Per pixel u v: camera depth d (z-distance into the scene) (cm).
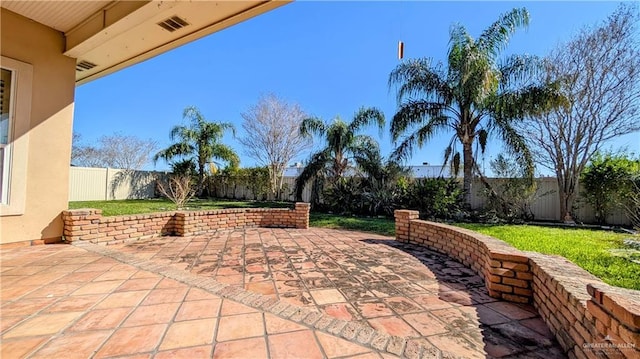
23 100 379
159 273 299
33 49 390
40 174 395
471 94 784
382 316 221
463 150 855
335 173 1018
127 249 419
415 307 239
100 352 162
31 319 197
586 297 165
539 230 630
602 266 331
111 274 291
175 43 396
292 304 238
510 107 776
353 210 927
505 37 787
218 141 1444
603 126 811
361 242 505
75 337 176
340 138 992
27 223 384
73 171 1185
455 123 866
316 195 1043
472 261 350
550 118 854
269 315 212
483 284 298
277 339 180
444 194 816
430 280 309
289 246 462
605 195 759
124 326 191
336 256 404
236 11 328
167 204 1062
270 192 1361
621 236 538
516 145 799
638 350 110
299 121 1353
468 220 815
